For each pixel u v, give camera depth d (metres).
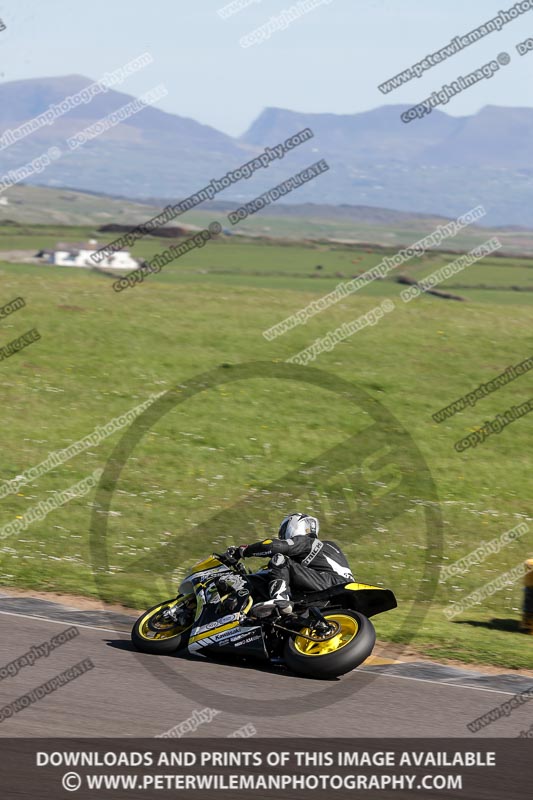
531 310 134.00
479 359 104.88
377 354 102.94
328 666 28.14
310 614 29.61
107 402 80.50
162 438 72.19
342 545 55.25
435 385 94.50
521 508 65.81
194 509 59.25
